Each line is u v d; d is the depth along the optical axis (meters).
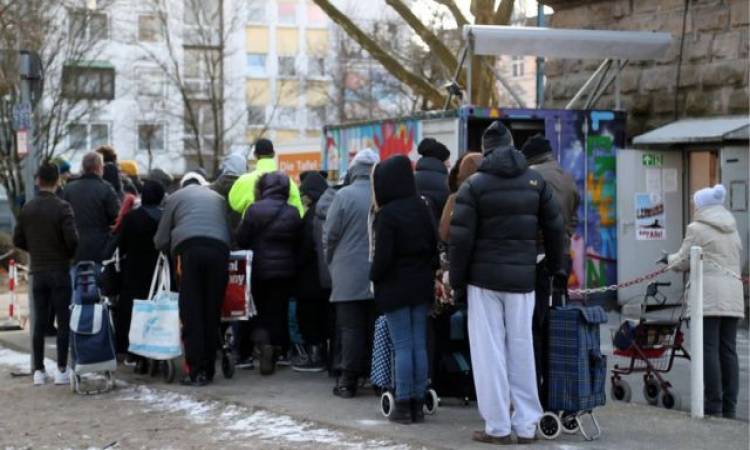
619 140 16.42
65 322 11.22
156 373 11.43
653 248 16.53
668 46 16.67
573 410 7.91
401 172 8.44
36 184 11.88
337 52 57.53
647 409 9.38
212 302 10.59
